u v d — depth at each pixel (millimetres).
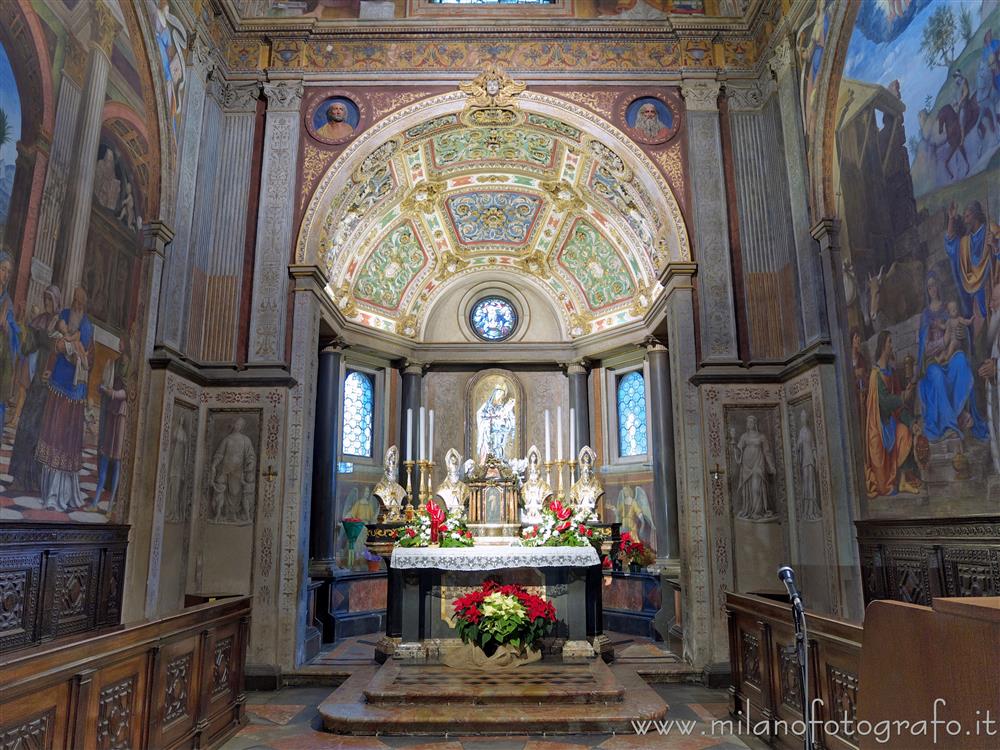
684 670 8516
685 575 9016
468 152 11664
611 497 13445
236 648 6672
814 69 8266
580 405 13930
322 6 10617
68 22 6281
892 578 6426
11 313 5379
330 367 12078
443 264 14445
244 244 9562
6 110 5367
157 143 8109
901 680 1691
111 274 7051
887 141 6602
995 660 1391
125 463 7293
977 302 5219
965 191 5383
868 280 6969
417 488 13555
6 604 5297
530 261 14484
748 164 9820
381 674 7594
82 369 6461
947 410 5605
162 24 8164
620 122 10234
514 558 8195
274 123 9984
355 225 11812
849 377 7406
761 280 9445
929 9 5914
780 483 8875
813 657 5152
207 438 8938
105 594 6824
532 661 7996
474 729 6449
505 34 10383
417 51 10367
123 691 4582
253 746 6172
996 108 5008
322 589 10992
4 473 5281
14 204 5449
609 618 11922
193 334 8953
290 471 8953
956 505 5488
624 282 13367
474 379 14227
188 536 8570
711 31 10289
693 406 9273
